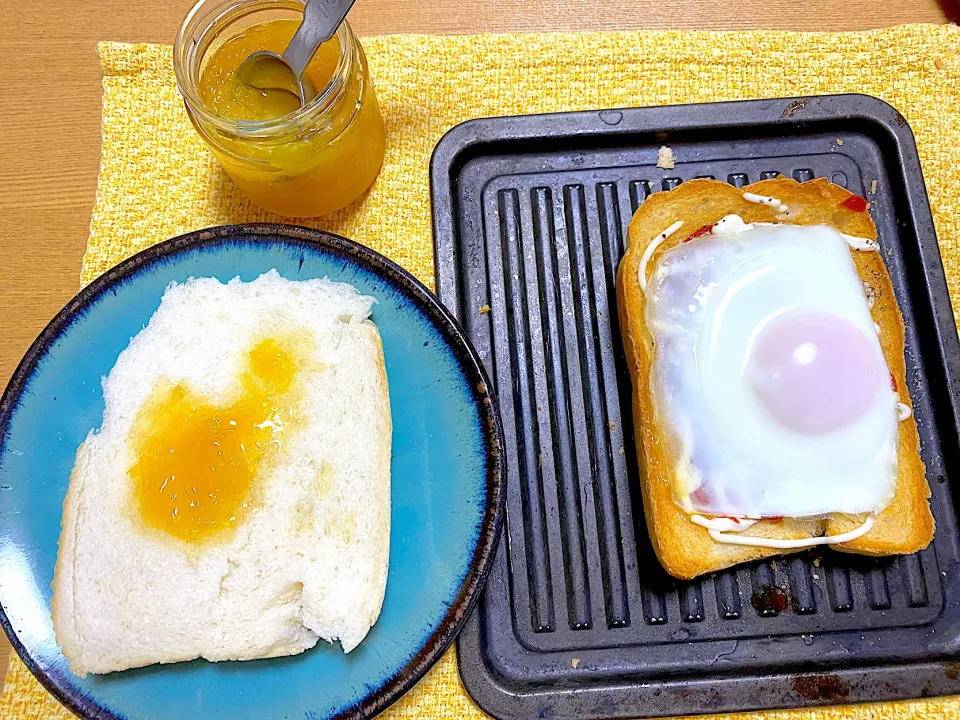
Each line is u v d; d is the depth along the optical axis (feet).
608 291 0.90
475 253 0.91
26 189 0.95
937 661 0.81
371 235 0.92
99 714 0.74
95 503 0.74
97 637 0.73
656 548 0.80
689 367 0.82
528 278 0.90
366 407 0.78
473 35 0.97
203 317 0.79
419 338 0.82
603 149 0.93
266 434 0.73
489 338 0.89
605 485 0.86
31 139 0.96
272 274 0.82
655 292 0.84
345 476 0.76
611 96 0.95
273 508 0.72
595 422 0.87
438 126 0.95
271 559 0.72
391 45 0.95
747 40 0.95
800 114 0.92
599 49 0.96
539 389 0.88
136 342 0.80
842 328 0.80
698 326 0.82
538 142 0.92
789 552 0.83
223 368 0.76
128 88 0.95
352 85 0.78
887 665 0.81
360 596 0.74
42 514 0.79
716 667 0.82
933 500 0.86
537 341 0.89
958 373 0.86
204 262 0.83
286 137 0.75
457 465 0.79
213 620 0.72
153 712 0.75
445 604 0.76
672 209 0.86
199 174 0.93
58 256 0.94
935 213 0.92
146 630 0.72
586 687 0.80
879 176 0.92
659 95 0.95
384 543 0.77
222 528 0.72
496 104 0.95
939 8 0.97
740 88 0.95
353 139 0.82
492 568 0.84
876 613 0.83
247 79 0.81
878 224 0.91
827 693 0.80
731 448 0.80
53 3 0.98
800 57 0.95
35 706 0.81
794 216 0.86
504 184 0.92
